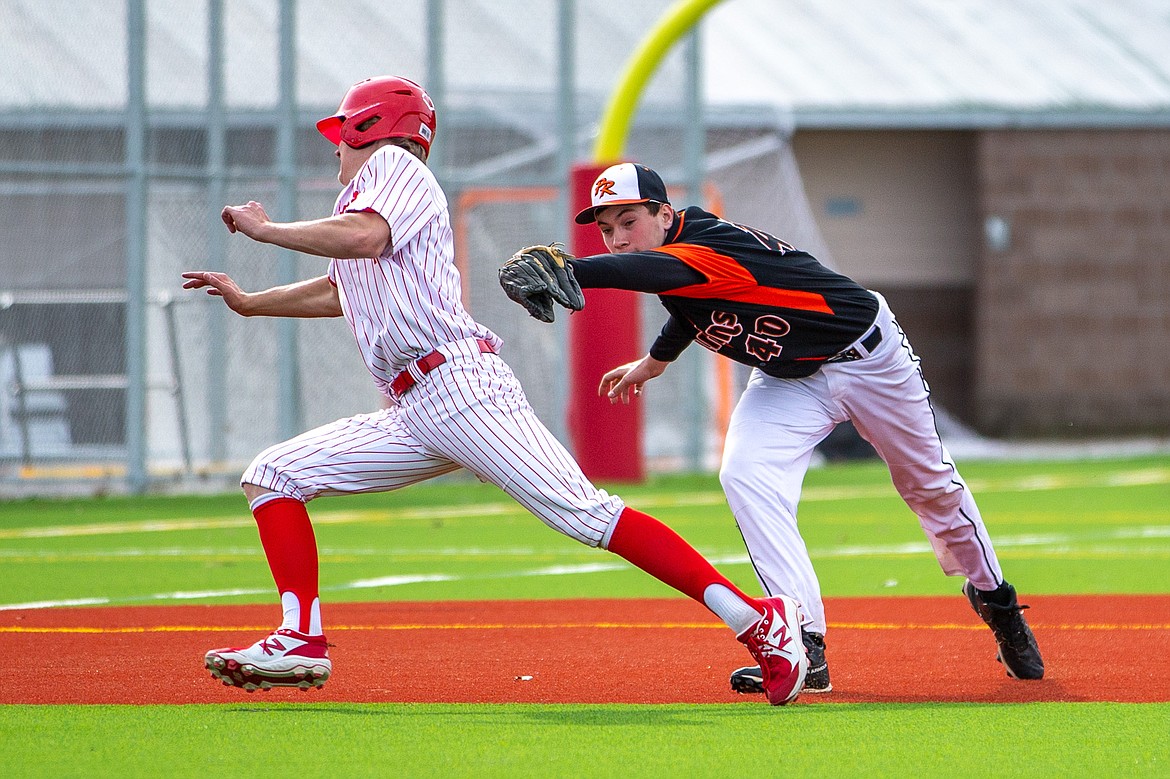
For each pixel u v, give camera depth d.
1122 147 95.31
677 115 61.22
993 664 20.58
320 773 14.12
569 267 16.34
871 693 18.45
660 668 20.23
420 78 59.06
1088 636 22.77
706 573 17.33
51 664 20.56
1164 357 96.00
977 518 19.23
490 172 61.44
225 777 13.98
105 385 56.66
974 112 92.75
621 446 56.66
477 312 61.62
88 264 61.06
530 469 17.08
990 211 94.94
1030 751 15.00
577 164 54.66
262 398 58.16
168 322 56.88
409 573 32.53
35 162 57.31
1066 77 97.00
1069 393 95.75
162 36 57.12
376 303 17.16
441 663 20.66
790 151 90.75
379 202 16.72
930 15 102.81
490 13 61.03
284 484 17.50
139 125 54.72
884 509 48.88
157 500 53.00
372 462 17.61
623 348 56.34
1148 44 102.19
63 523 44.66
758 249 17.98
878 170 96.69
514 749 15.10
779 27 99.25
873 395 18.50
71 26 56.47
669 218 18.22
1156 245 95.69
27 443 57.75
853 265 96.75
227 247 57.81
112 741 15.50
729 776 13.98
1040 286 95.44
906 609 26.25
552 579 31.41
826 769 14.25
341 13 59.34
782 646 17.22
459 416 17.06
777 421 18.72
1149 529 41.25
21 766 14.41
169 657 21.20
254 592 29.44
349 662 20.72
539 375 61.59
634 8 61.91
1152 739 15.55
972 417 97.38
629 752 14.96
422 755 14.84
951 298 97.44
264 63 57.72
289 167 56.88
